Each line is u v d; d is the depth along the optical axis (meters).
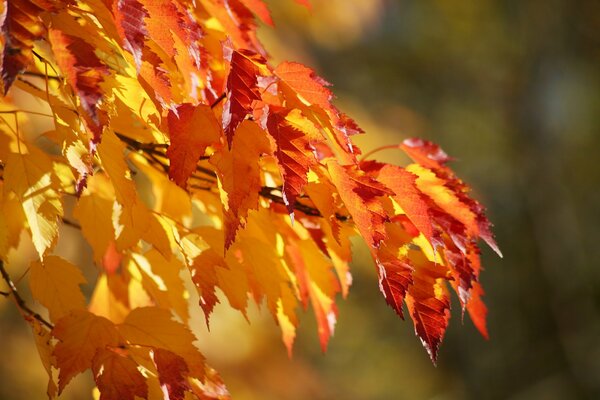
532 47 8.12
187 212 1.60
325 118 1.41
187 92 1.45
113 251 1.61
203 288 1.46
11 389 3.59
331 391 6.18
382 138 5.19
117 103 1.43
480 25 8.12
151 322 1.46
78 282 1.48
